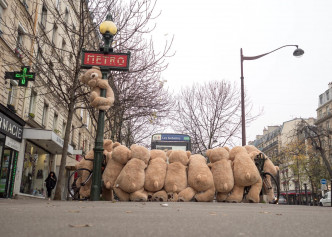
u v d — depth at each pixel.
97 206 5.48
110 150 9.61
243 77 18.23
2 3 15.56
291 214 4.53
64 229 2.58
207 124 27.67
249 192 8.82
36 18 18.73
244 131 17.41
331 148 42.97
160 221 3.23
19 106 17.72
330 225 3.22
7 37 16.08
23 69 14.65
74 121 28.23
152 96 17.98
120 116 19.09
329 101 59.81
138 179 8.32
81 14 13.55
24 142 17.86
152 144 19.97
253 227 2.89
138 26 14.71
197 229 2.69
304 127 33.78
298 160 47.75
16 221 3.04
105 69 9.06
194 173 8.65
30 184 19.48
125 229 2.63
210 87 28.11
